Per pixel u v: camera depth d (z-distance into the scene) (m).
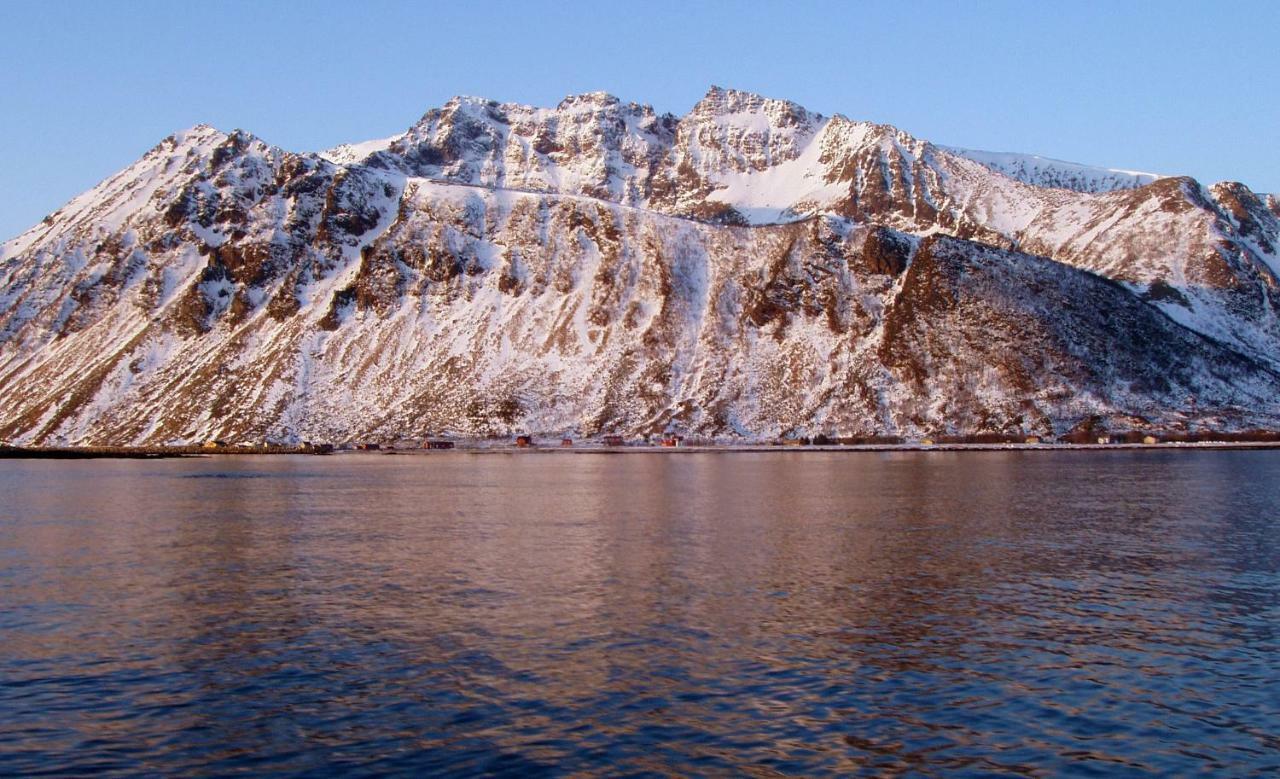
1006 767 22.94
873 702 26.91
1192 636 33.25
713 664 30.11
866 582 42.03
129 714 26.28
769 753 23.62
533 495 84.25
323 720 25.77
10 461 159.25
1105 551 50.12
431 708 26.55
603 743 24.19
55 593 40.97
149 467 137.62
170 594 40.56
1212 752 23.72
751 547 51.84
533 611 36.88
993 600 38.56
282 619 35.97
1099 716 25.92
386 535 57.81
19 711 26.56
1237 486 88.00
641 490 88.00
